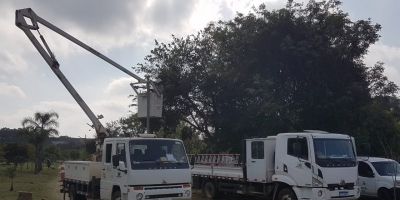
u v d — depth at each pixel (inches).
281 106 928.9
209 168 900.0
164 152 570.3
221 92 1115.3
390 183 714.8
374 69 1027.3
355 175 645.3
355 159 654.5
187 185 571.8
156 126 1245.7
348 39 995.9
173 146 581.6
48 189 1163.3
